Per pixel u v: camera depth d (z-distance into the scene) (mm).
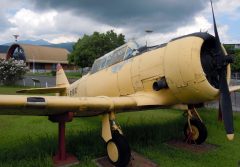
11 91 17750
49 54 65125
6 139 5934
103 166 4465
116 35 39719
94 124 7656
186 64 4516
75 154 4902
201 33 4727
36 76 39688
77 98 4203
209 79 4730
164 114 8930
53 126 7324
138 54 5699
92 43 38750
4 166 4246
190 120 5738
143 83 5262
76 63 39719
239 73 27438
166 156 4898
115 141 4398
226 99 4707
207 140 5938
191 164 4539
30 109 3939
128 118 7684
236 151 5250
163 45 5164
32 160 4398
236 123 7395
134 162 4605
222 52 4738
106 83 6262
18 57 64125
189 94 4699
